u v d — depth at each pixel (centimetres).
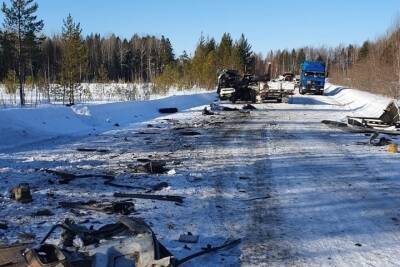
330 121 2423
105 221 802
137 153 1470
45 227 771
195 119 2553
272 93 3912
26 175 1145
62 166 1259
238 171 1220
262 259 664
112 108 2420
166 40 10794
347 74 8600
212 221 824
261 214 872
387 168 1304
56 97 4312
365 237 766
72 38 4234
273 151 1533
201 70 5997
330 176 1188
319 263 657
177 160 1359
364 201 971
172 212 867
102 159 1366
